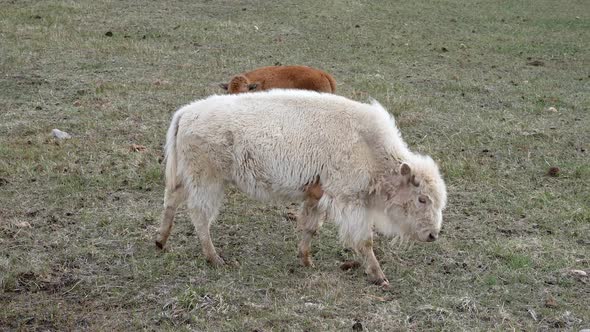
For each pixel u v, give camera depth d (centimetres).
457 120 1108
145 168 842
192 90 1215
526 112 1189
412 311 543
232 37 1708
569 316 539
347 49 1673
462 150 965
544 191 820
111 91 1184
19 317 523
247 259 636
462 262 638
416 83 1378
